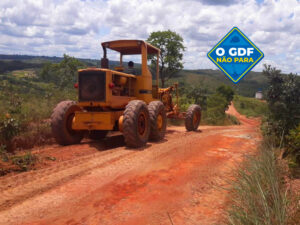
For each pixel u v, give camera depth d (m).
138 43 6.83
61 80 20.27
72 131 6.19
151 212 2.43
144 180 3.34
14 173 3.88
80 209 2.53
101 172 3.72
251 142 6.23
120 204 2.62
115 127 6.31
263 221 1.86
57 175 3.59
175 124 13.05
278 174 2.98
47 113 8.80
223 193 2.82
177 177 3.42
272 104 5.26
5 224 2.26
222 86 52.22
